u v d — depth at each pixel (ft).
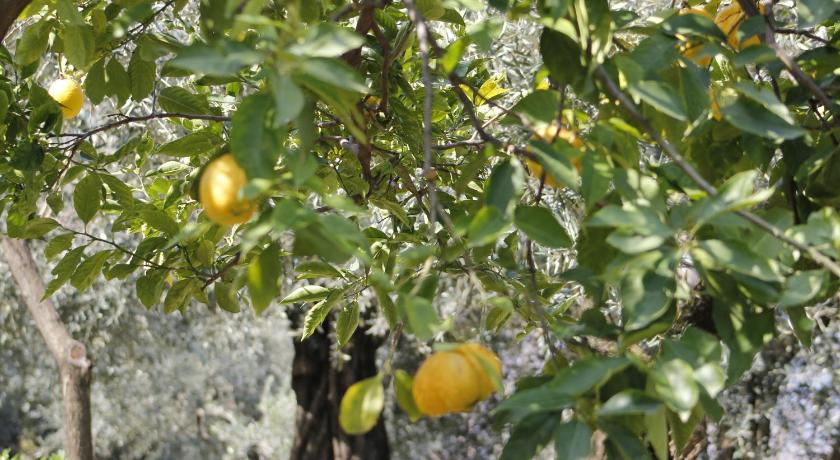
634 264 4.89
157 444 38.17
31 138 7.80
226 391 42.19
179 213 9.87
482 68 10.25
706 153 6.59
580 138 5.70
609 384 5.13
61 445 37.96
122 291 24.81
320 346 22.52
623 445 4.84
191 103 8.25
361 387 4.76
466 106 5.65
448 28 13.44
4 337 27.32
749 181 4.98
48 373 33.35
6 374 33.09
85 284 8.47
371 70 8.46
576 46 5.67
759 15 6.15
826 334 18.74
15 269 18.31
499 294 7.80
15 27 11.76
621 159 5.47
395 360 30.86
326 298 8.55
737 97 5.56
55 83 8.71
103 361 29.60
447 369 4.91
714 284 5.18
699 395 5.21
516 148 5.49
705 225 5.37
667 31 5.83
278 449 36.78
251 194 4.65
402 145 9.09
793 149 6.32
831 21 7.82
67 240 8.39
